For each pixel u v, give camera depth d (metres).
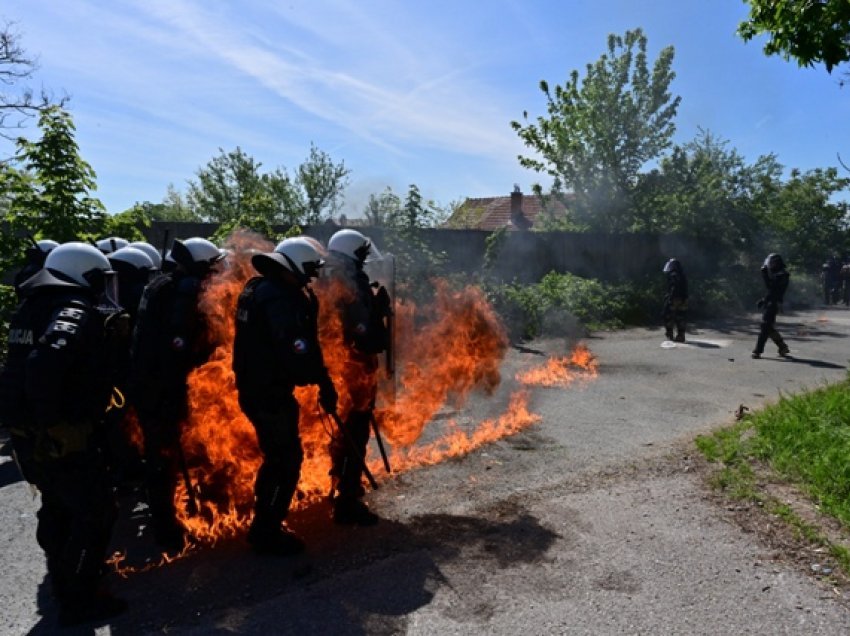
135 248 5.58
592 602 3.44
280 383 3.92
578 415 7.43
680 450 6.04
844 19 6.29
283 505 3.99
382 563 3.89
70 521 3.51
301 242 4.02
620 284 18.97
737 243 24.12
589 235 19.64
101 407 3.41
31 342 3.28
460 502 4.85
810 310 22.22
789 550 3.99
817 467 4.99
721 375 9.98
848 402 6.33
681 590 3.55
